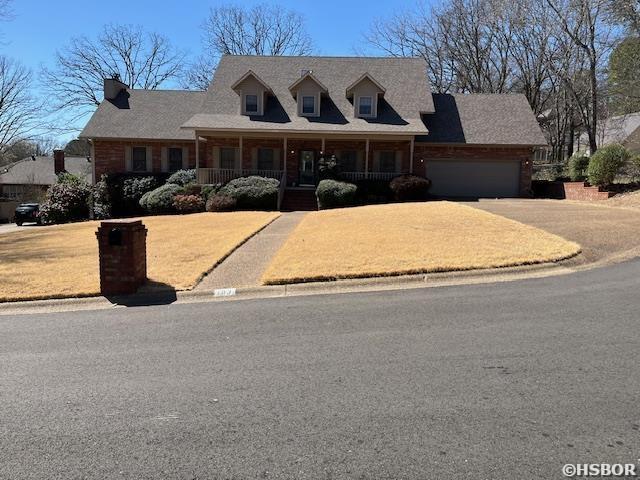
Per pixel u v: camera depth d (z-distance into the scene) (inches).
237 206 842.2
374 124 944.3
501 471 106.6
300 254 379.9
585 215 557.0
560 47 1146.0
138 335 217.0
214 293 301.0
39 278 344.5
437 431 123.7
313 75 989.8
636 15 832.9
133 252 303.0
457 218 529.3
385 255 362.6
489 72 1465.3
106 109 1099.3
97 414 138.6
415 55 1569.9
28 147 2381.9
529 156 987.3
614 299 250.2
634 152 866.1
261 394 148.8
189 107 1120.2
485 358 173.5
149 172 1043.3
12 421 135.7
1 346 206.1
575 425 125.0
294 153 1013.8
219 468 110.6
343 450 116.3
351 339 200.1
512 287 285.3
